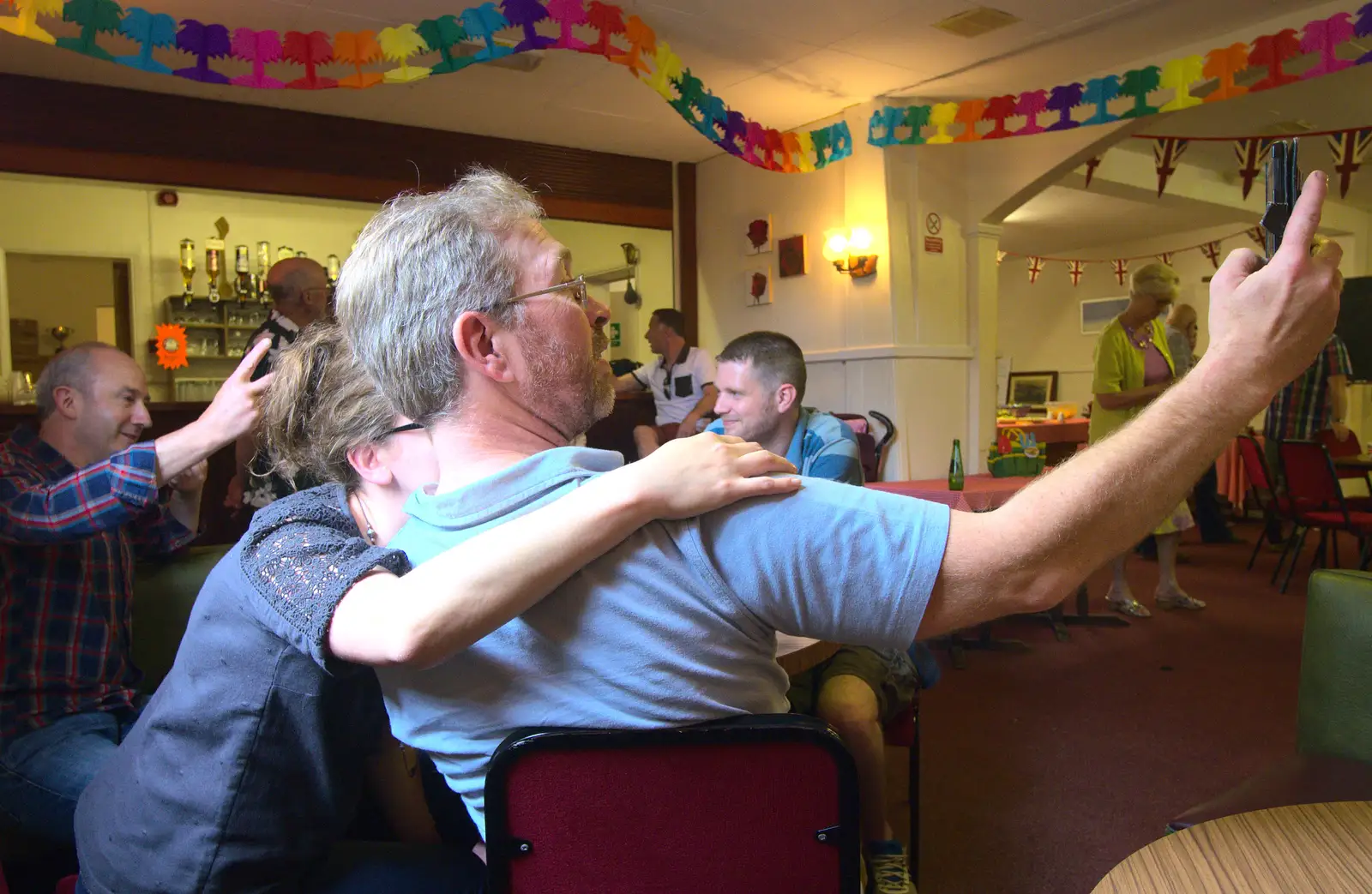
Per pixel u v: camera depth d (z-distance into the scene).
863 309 5.30
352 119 5.17
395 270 0.86
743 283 6.14
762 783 0.78
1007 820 2.29
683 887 0.79
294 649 0.89
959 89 4.87
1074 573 0.73
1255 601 4.52
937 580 0.73
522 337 0.86
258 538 0.90
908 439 5.16
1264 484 5.45
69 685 1.51
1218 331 0.73
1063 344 10.41
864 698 1.67
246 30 2.98
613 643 0.76
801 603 0.75
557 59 4.32
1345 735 1.59
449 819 1.39
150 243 7.08
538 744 0.76
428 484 0.99
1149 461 0.72
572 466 0.83
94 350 1.65
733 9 3.84
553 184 5.86
